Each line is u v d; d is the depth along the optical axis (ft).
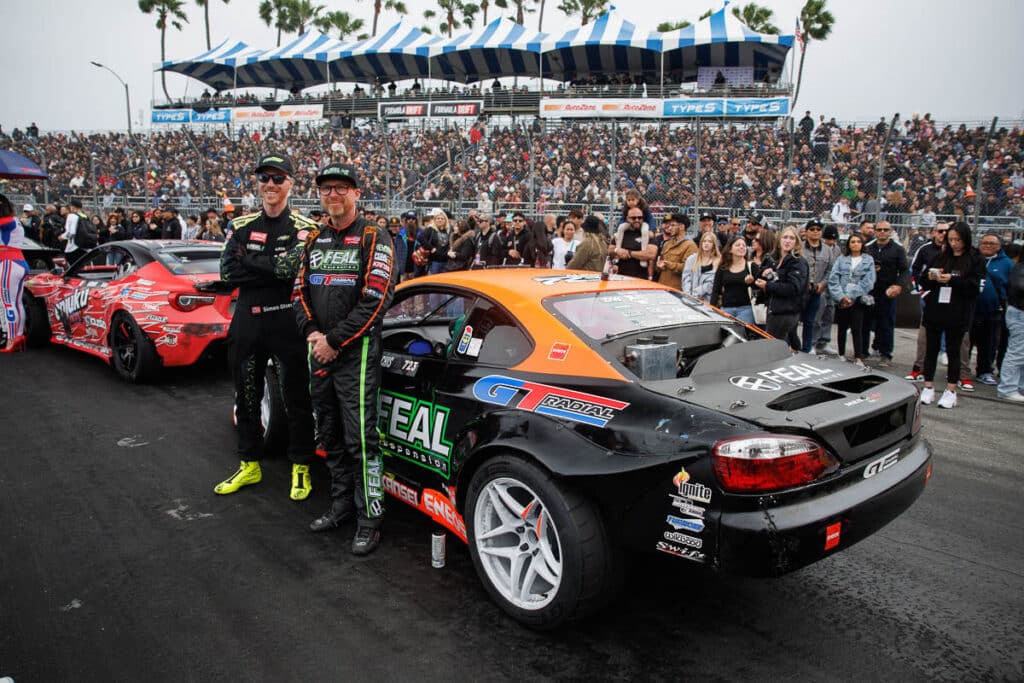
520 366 9.45
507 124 68.54
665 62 92.02
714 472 7.15
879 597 9.47
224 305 19.75
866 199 38.01
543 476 8.16
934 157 39.04
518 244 29.68
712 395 8.13
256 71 118.21
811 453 7.28
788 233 20.02
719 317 11.16
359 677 7.63
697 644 8.34
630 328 9.76
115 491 12.76
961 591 9.64
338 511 11.27
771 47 82.89
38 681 7.51
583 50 91.81
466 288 10.85
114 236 43.37
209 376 21.38
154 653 8.03
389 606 9.07
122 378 20.67
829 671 7.84
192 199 61.98
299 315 10.66
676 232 24.21
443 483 10.02
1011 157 37.22
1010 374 20.30
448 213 43.62
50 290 23.57
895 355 26.76
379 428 11.35
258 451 12.92
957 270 18.98
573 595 7.97
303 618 8.77
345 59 107.45
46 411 17.57
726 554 7.13
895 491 8.09
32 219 46.83
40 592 9.35
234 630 8.50
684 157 44.80
